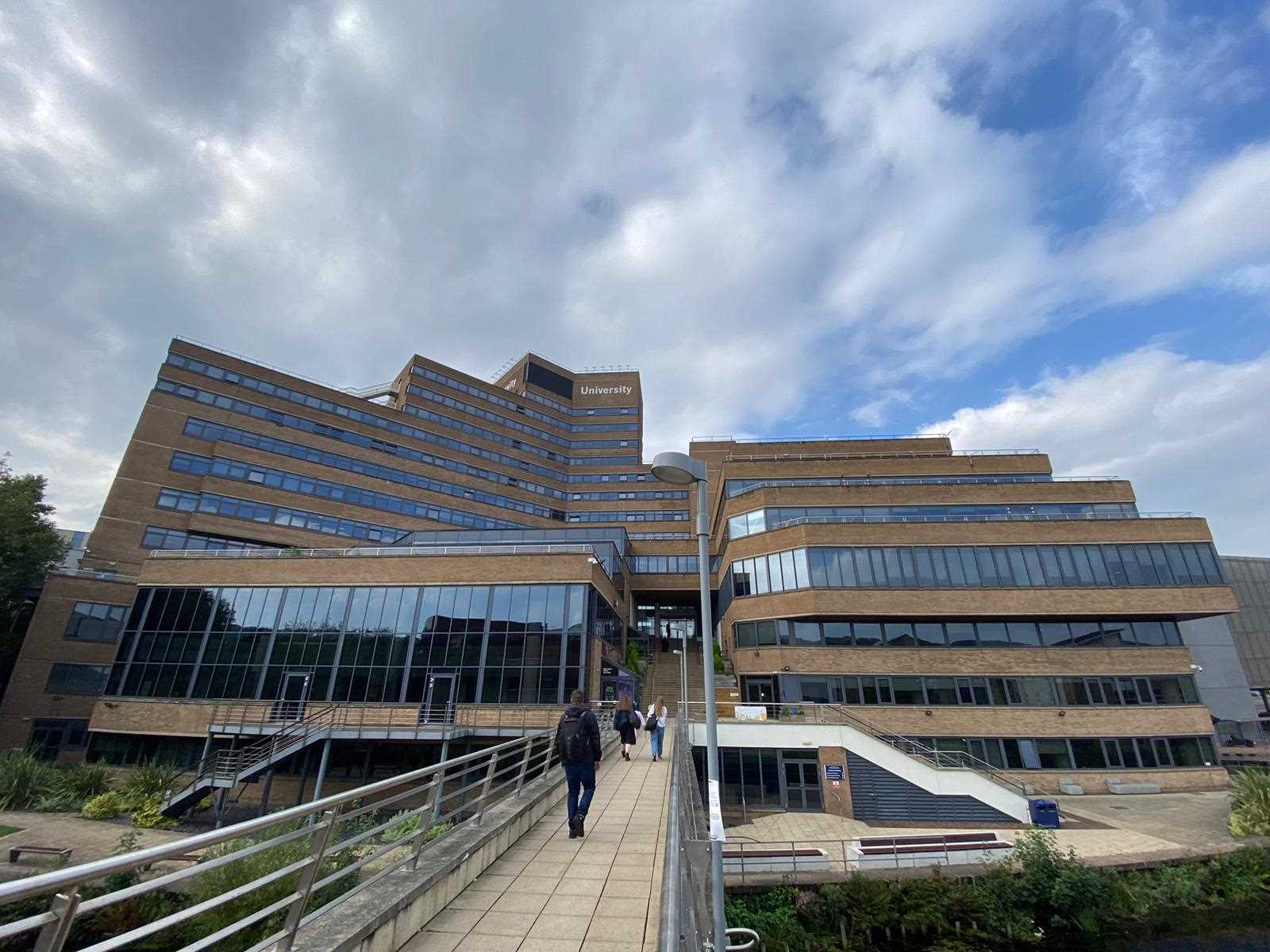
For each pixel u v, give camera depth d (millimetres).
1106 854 19078
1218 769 28828
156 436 46750
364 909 5203
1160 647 30781
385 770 28453
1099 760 28750
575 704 9539
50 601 37625
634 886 7082
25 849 17578
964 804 23016
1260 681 43344
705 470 8305
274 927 9656
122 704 30562
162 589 33344
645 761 16781
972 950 15586
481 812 8609
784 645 31969
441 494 64188
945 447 56750
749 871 17500
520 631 30141
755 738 25062
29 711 35688
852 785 24062
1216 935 16625
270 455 51719
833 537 32594
